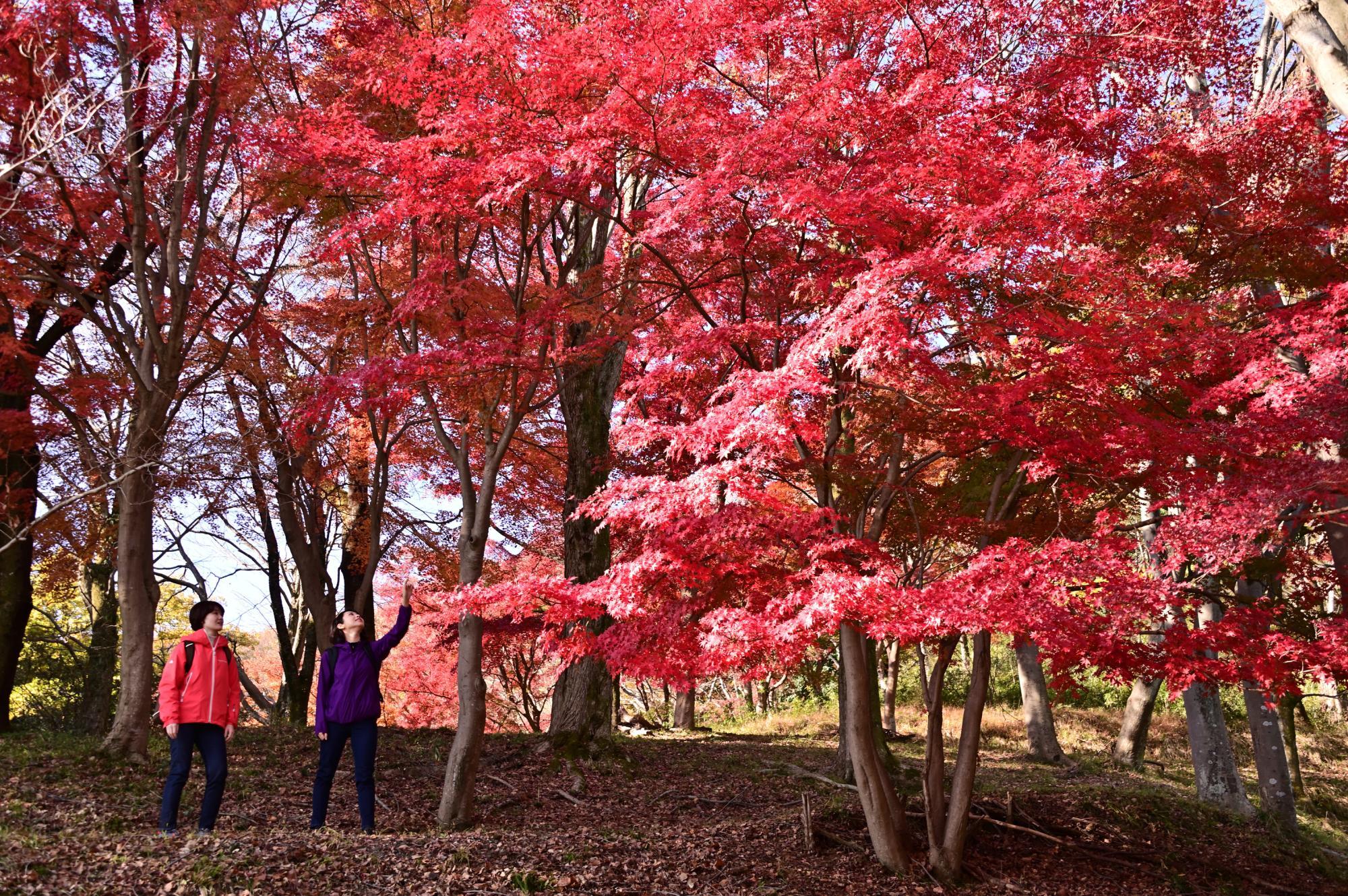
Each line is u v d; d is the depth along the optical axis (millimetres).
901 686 27875
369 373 7570
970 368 7938
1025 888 7836
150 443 9656
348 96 9398
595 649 7539
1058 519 7633
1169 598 5875
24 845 5398
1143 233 9008
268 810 7930
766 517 6582
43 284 10867
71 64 8812
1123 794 11508
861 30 8469
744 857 7797
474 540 8555
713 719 26047
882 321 5477
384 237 8734
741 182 6730
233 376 12688
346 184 8648
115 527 13156
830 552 6754
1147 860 9180
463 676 8406
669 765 13680
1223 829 11383
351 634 7531
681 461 12109
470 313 8992
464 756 8180
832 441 8039
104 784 7945
